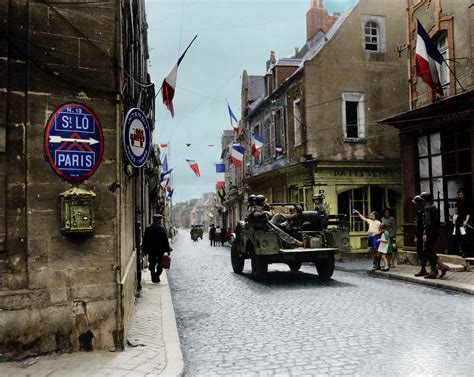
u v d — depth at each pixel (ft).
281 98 76.18
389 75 66.85
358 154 64.64
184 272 47.55
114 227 17.98
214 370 15.93
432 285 33.60
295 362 16.43
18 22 16.89
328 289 32.65
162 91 30.25
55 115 17.26
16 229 16.61
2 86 16.58
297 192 70.74
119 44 18.48
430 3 48.11
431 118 44.39
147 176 62.54
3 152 16.48
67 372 14.98
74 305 17.19
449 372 14.96
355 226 63.87
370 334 19.89
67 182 17.39
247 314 25.16
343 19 68.33
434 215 35.22
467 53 42.60
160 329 20.95
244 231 41.50
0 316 16.24
